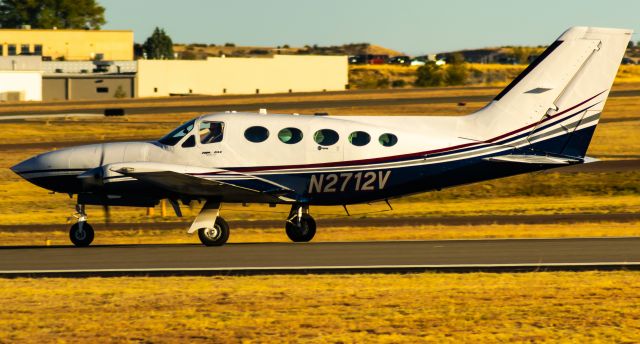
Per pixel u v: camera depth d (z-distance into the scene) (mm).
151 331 45688
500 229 94562
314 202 80188
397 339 44094
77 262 67562
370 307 50438
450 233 91312
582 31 79312
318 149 78500
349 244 78688
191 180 76375
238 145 78938
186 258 69188
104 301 52312
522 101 79812
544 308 49906
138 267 64750
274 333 45188
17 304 51594
